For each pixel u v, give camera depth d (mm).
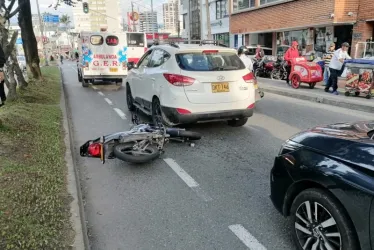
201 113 6527
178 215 3934
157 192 4535
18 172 4566
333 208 2666
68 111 9953
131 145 5504
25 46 16141
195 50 6691
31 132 6547
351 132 3109
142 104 8141
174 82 6457
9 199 3830
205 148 6324
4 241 3057
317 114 9211
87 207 4168
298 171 3014
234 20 25562
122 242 3439
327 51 16781
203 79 6457
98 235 3566
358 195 2492
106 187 4727
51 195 4031
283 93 12711
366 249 2494
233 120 7547
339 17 15680
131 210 4074
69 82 18969
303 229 2990
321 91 12594
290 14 19047
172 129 6375
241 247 3312
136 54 24938
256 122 8289
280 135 7113
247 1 23531
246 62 9984
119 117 8984
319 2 16641
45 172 4691
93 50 15516
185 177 5000
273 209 4031
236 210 4023
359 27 15531
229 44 30922
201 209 4062
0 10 7863
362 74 10766
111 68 15844
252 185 4699
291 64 13977
